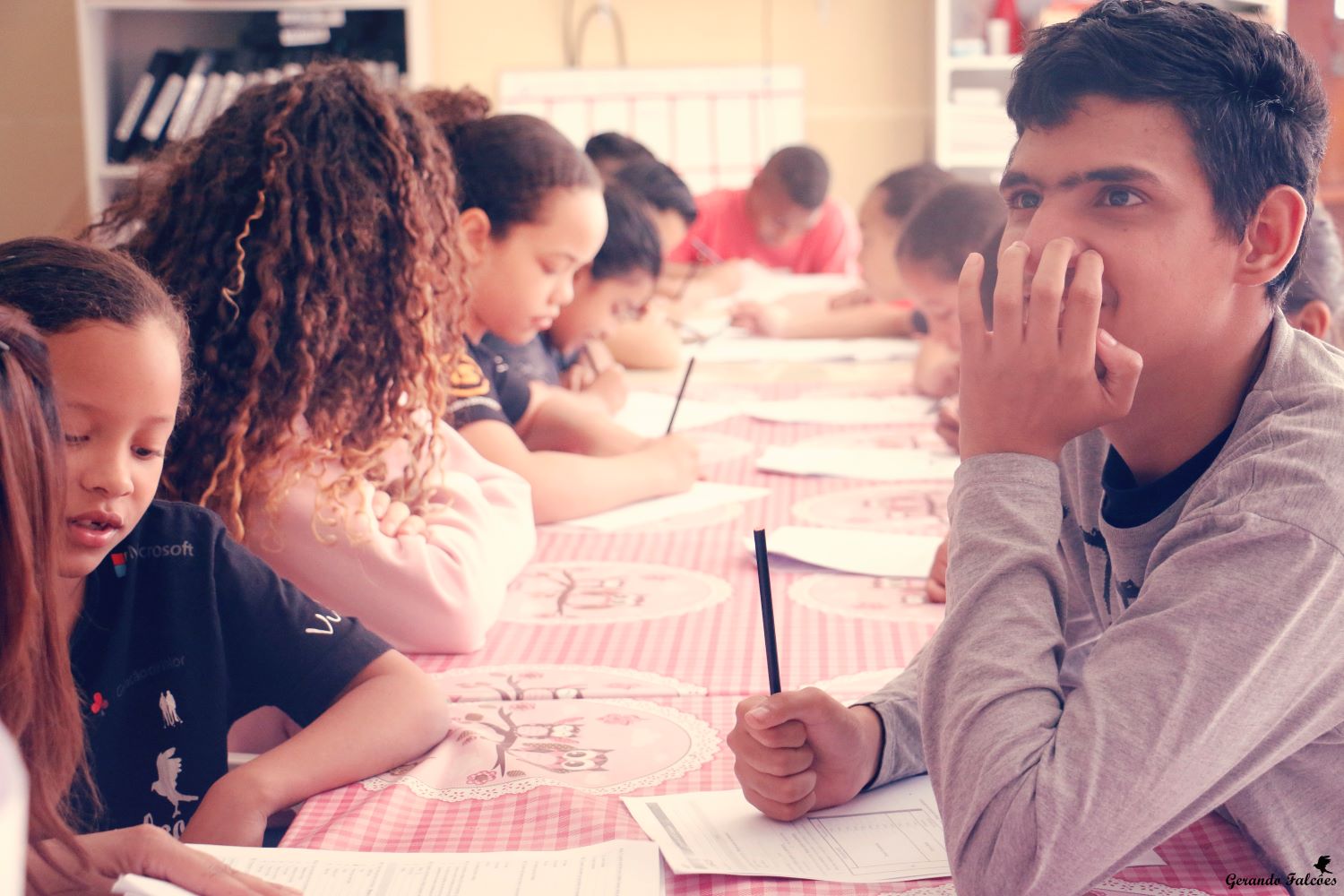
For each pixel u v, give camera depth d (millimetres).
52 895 712
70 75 4383
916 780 916
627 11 4449
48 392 709
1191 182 703
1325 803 749
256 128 1227
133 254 1225
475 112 1867
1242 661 653
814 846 811
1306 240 738
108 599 965
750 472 1889
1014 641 717
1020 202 773
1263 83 704
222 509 1149
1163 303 722
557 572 1459
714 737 1005
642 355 2656
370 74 1312
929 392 2357
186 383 1025
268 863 769
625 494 1707
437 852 805
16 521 684
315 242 1189
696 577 1434
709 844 813
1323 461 682
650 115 4461
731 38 4461
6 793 275
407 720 963
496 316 1815
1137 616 698
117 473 800
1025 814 662
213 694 984
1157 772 648
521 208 1743
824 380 2539
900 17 4430
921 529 1597
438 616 1188
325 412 1189
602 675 1146
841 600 1349
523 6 4441
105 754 943
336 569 1175
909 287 2355
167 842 727
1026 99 741
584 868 763
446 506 1284
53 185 4426
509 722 1038
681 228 2998
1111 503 821
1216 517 694
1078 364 737
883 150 4512
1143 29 705
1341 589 660
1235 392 759
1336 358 763
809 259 4074
